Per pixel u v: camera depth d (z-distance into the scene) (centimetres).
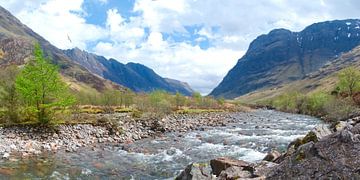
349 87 10756
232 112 13950
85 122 4847
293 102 15312
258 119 9469
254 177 1681
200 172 1959
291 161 1227
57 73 4362
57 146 3834
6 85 4366
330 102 9212
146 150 3847
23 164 2892
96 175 2697
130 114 7125
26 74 4244
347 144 1145
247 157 3403
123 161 3259
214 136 5150
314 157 1175
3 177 2436
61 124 4578
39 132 4112
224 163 2228
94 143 4250
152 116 6762
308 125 7094
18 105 4356
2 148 3394
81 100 9875
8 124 4100
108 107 9394
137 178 2656
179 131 5950
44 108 4228
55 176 2580
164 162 3241
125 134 4897
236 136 5119
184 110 10925
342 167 1084
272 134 5338
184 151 3806
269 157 2350
